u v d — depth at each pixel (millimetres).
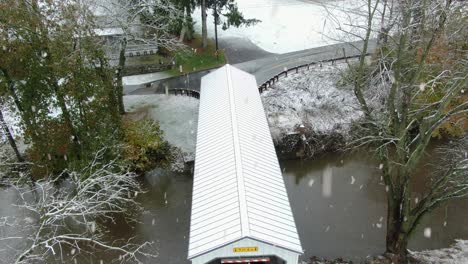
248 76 29828
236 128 19828
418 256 19469
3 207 24188
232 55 42750
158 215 23812
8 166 25297
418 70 17344
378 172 27766
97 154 22766
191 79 37938
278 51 43469
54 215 17312
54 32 22109
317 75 34875
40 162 24172
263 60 41281
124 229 22656
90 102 23734
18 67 22078
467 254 19672
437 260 19047
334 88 33125
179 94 35062
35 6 21906
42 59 22594
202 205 15609
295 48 43781
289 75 36125
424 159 27578
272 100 32312
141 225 22969
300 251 13648
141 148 27344
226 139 19328
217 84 27125
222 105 23188
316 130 30188
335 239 21688
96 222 23094
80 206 16734
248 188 15625
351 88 28000
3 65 21766
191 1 38250
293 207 24531
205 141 20297
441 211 23438
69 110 23984
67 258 20656
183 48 36875
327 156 29562
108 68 25031
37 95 23219
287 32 47656
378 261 18891
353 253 20562
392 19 17891
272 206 15359
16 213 23625
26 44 21594
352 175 27609
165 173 27547
